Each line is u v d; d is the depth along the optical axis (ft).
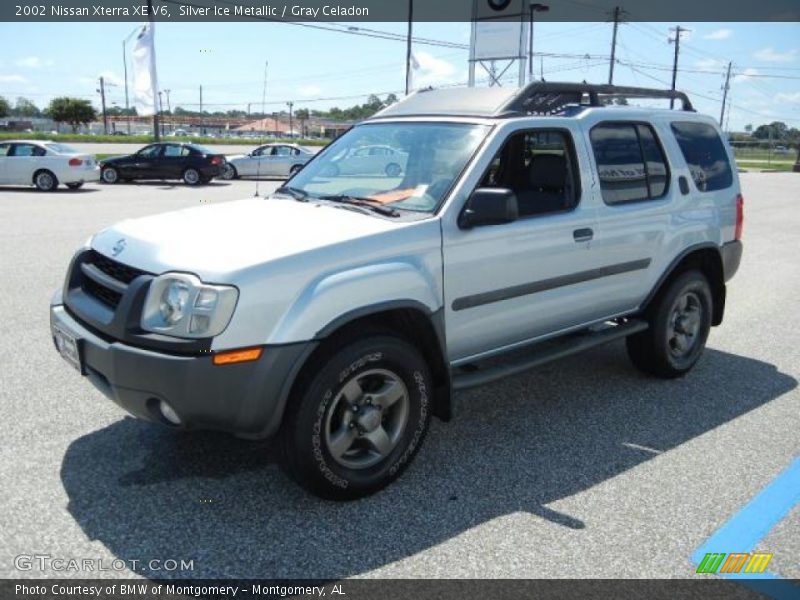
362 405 11.35
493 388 16.98
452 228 12.28
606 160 15.42
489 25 81.71
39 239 34.86
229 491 11.57
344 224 11.70
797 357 20.03
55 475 11.85
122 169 78.74
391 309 11.31
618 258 15.58
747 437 14.43
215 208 13.41
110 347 10.30
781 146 258.78
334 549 10.11
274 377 10.13
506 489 12.03
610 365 18.90
